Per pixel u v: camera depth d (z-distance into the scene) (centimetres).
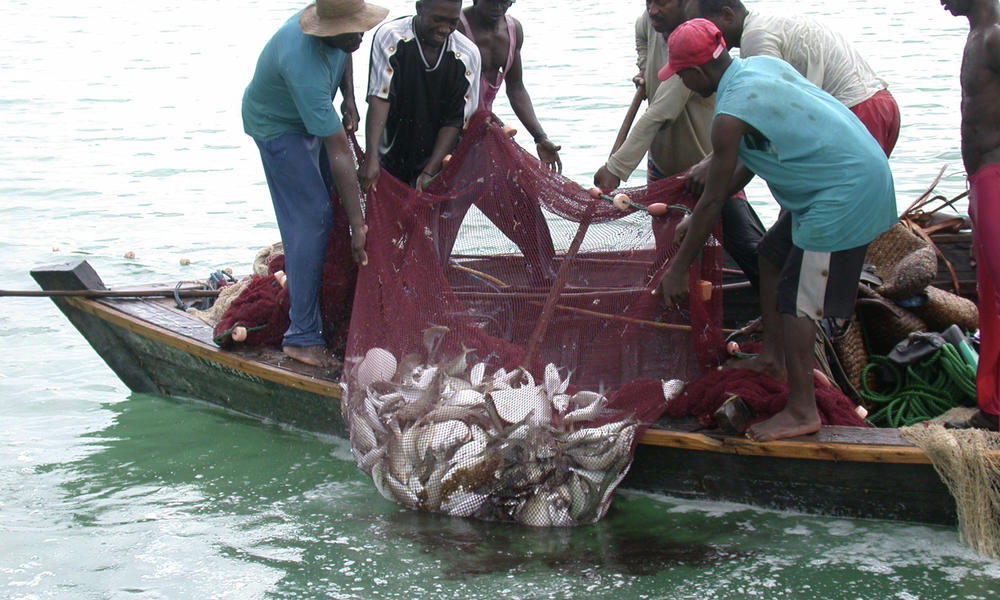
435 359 542
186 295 727
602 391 524
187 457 604
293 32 550
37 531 523
